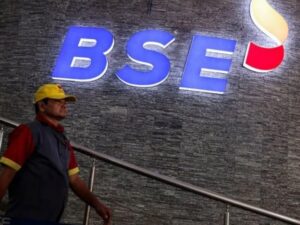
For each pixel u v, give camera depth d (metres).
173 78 7.30
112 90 7.25
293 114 7.30
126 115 7.10
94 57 7.39
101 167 6.77
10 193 2.68
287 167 7.00
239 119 7.12
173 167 6.84
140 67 7.37
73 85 7.29
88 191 3.08
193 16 7.62
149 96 7.20
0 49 7.60
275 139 7.11
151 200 6.66
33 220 2.61
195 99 7.20
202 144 6.96
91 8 7.68
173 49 7.46
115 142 6.97
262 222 6.62
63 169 2.76
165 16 7.62
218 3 7.71
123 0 7.69
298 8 7.96
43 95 2.84
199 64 7.35
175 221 6.58
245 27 7.62
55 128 2.83
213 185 6.78
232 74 7.35
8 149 2.60
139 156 6.89
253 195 6.78
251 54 7.42
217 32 7.57
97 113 7.13
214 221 6.59
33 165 2.66
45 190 2.65
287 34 7.70
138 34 7.52
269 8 7.70
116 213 6.61
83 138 7.00
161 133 7.00
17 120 7.13
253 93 7.29
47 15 7.65
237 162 6.90
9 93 7.31
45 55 7.45
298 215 6.80
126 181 6.73
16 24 7.68
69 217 6.38
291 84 7.46
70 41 7.49
